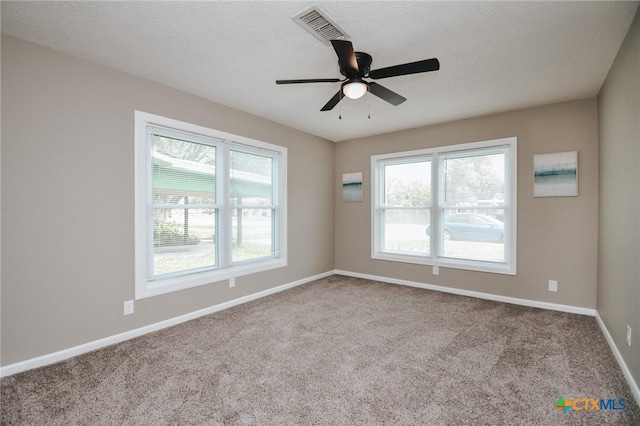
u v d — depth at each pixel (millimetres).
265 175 3998
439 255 4121
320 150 4828
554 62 2393
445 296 3832
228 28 1980
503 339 2568
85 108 2371
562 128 3234
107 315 2492
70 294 2295
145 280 2730
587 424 1561
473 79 2703
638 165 1764
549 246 3314
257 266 3775
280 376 2020
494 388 1876
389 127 4250
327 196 4984
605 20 1856
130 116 2627
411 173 4410
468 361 2207
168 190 2965
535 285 3400
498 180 3693
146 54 2312
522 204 3463
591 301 3102
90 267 2396
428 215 4246
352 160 4941
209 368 2119
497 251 3705
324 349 2404
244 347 2441
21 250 2080
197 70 2580
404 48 2205
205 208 3271
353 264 4941
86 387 1895
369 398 1786
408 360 2229
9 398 1785
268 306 3455
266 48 2230
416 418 1615
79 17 1855
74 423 1579
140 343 2520
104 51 2264
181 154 3068
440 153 4066
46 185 2182
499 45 2156
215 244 3385
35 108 2133
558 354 2295
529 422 1577
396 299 3707
